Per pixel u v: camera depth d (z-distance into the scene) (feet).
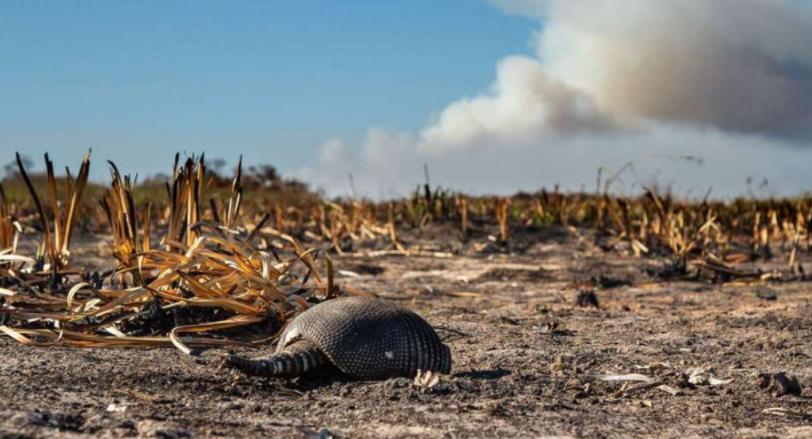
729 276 41.11
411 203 62.95
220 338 22.57
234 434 13.98
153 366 19.12
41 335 21.81
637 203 63.98
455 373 19.61
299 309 23.63
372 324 18.24
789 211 61.11
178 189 26.25
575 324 28.14
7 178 84.99
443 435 14.37
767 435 15.07
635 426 15.51
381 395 16.87
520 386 18.20
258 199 72.95
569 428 15.12
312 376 18.42
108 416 14.64
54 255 26.61
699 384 19.36
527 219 60.70
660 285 39.22
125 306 23.62
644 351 23.36
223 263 24.13
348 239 55.72
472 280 40.70
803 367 21.54
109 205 26.27
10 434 13.28
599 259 48.96
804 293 36.55
